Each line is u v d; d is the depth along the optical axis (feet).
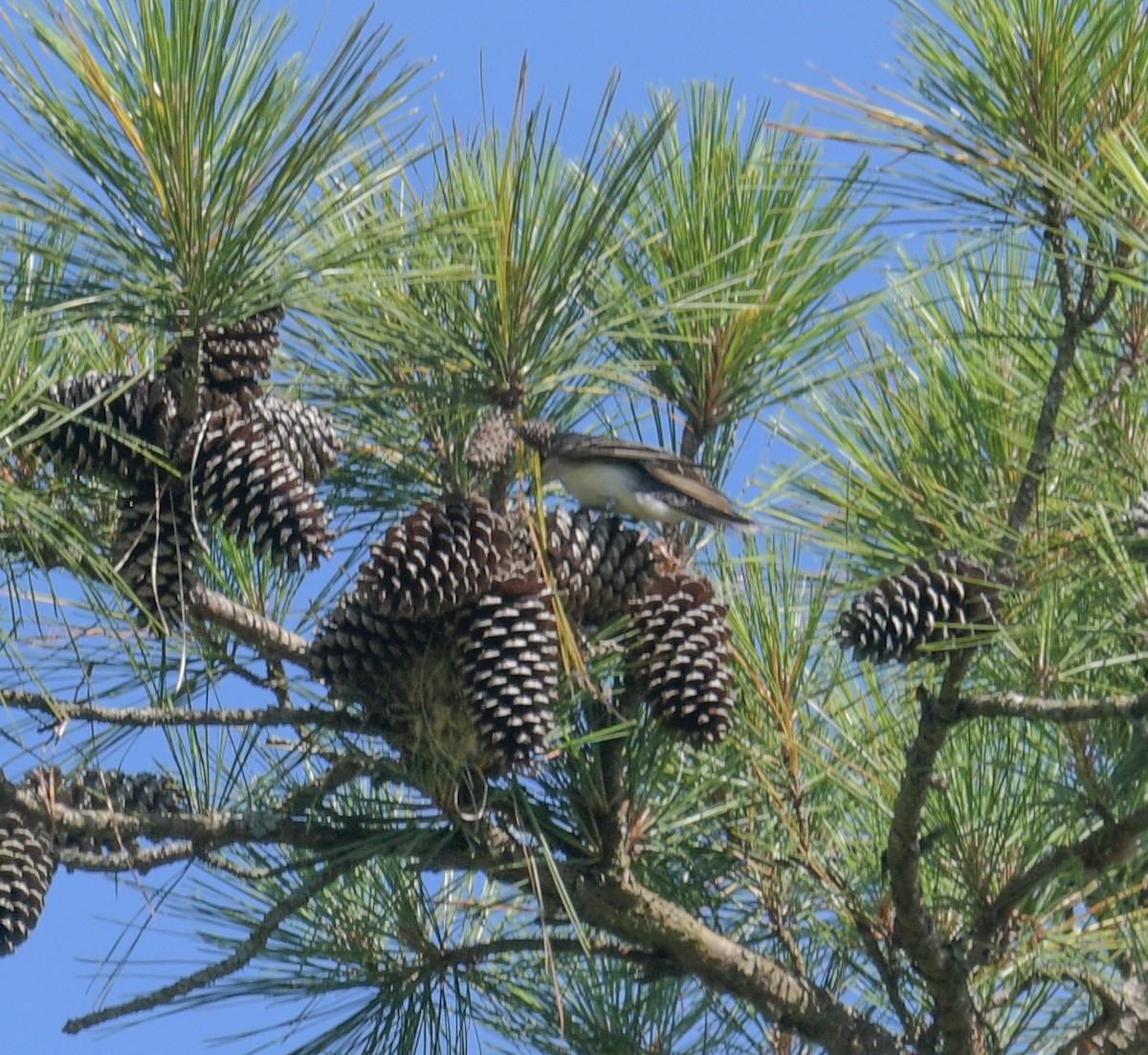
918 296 15.15
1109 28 14.28
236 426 14.33
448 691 14.39
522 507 14.58
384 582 14.20
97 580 14.55
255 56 14.08
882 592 14.51
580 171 14.49
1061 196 14.28
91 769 14.83
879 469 14.92
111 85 14.05
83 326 14.74
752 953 15.14
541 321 14.56
